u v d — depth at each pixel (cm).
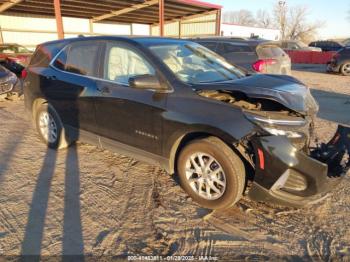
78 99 400
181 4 1906
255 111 275
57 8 1269
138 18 2425
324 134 532
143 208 309
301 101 294
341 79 1332
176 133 308
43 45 477
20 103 788
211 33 2189
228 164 278
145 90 331
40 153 449
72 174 382
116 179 370
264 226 281
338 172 296
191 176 316
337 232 271
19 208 307
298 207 273
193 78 332
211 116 284
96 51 390
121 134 365
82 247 252
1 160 421
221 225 282
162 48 359
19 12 2045
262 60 757
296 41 2691
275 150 259
